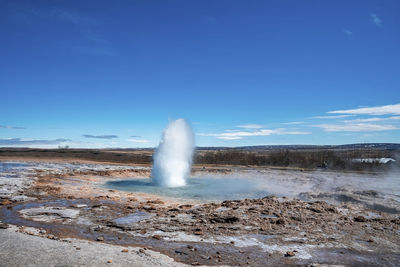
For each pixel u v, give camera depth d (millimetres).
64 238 8070
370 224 10125
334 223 10133
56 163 38281
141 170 30938
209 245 7891
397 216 11539
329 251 7633
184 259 6875
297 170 35875
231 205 12859
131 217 10672
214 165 42594
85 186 19328
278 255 7273
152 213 11391
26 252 6254
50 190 16250
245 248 7719
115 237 8422
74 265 5719
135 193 17188
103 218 10477
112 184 21422
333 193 16328
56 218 10375
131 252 6934
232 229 9328
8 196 14055
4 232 7824
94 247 7062
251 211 11594
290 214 11172
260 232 9070
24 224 9570
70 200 13734
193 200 15648
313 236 8773
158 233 8844
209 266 6496
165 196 16703
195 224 9820
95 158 50594
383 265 6824
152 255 6891
